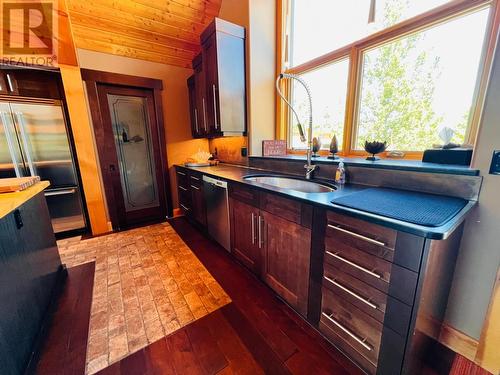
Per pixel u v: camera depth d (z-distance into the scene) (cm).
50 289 163
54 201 265
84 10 226
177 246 247
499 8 107
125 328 137
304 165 192
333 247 109
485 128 98
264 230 160
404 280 83
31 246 144
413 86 146
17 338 109
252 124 245
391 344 91
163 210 345
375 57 164
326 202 110
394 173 134
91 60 265
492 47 111
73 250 240
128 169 309
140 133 311
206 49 239
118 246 249
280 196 138
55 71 245
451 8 122
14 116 229
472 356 114
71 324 141
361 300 100
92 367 113
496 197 98
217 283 180
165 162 332
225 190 203
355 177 156
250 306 154
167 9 247
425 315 91
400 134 158
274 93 253
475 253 108
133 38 267
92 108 269
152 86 305
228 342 127
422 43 138
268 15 232
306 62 216
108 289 175
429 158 132
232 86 232
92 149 271
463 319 116
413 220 81
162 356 119
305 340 127
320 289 121
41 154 250
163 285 179
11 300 111
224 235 219
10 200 117
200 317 145
